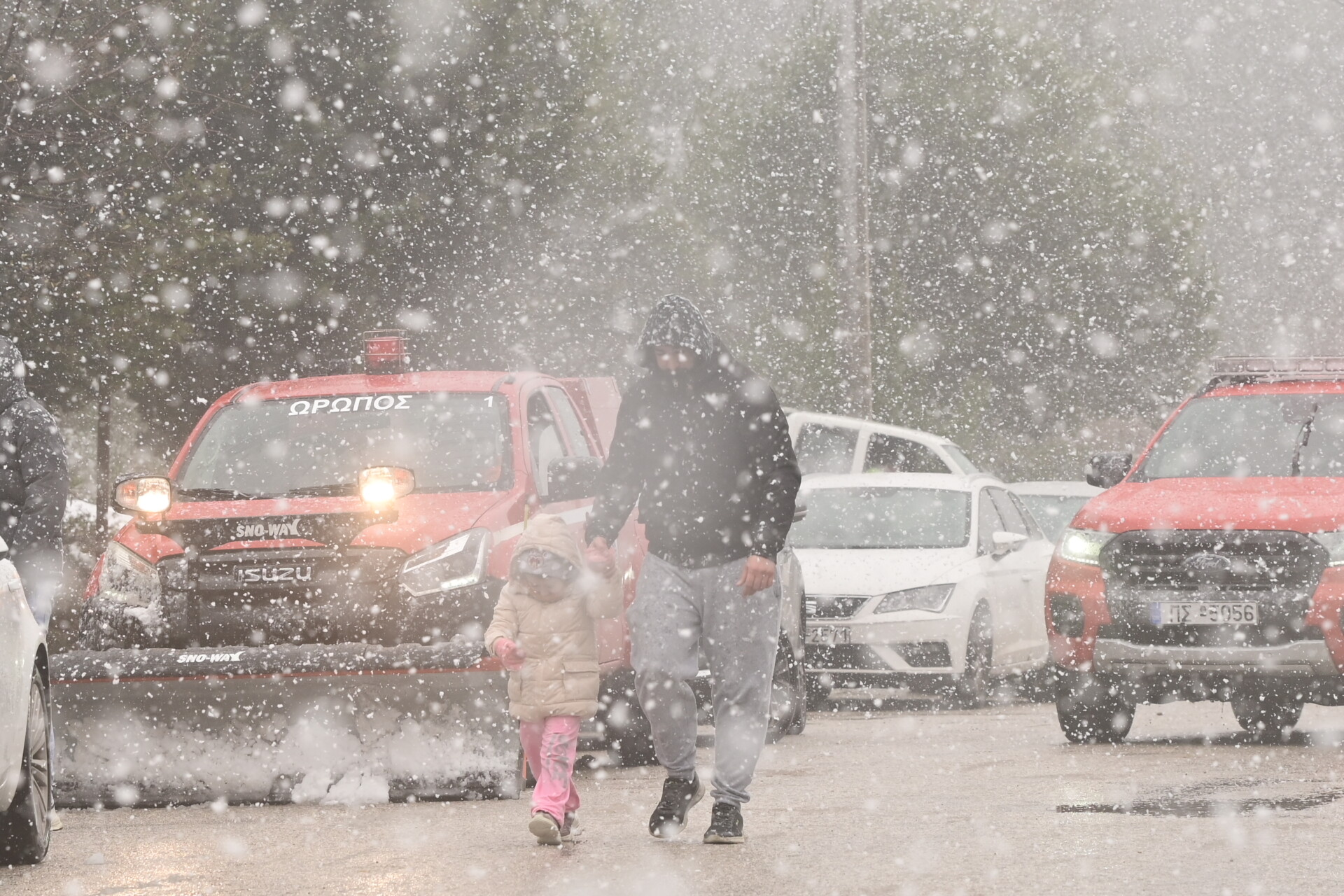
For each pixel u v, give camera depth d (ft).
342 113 98.58
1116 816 35.83
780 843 32.91
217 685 40.75
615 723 47.85
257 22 91.56
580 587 33.40
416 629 41.81
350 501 43.04
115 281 76.38
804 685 59.67
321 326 93.30
